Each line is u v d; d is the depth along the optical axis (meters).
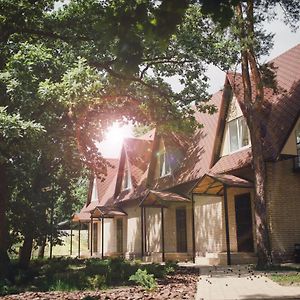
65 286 11.75
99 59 17.33
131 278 11.34
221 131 21.23
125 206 31.91
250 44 15.24
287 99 18.64
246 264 17.06
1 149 13.62
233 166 19.17
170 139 25.38
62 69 14.75
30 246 20.88
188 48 17.72
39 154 19.55
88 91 13.66
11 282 13.82
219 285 10.30
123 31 4.54
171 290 10.04
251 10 15.39
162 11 4.39
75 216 38.28
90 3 16.03
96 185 39.19
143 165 31.53
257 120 15.87
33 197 20.12
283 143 16.95
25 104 13.14
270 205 17.20
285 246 17.09
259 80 15.88
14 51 15.44
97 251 38.44
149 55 18.80
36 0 16.25
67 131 15.87
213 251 20.92
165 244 25.36
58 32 17.47
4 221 15.66
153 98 20.72
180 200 22.22
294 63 20.83
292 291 8.84
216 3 4.27
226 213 17.41
